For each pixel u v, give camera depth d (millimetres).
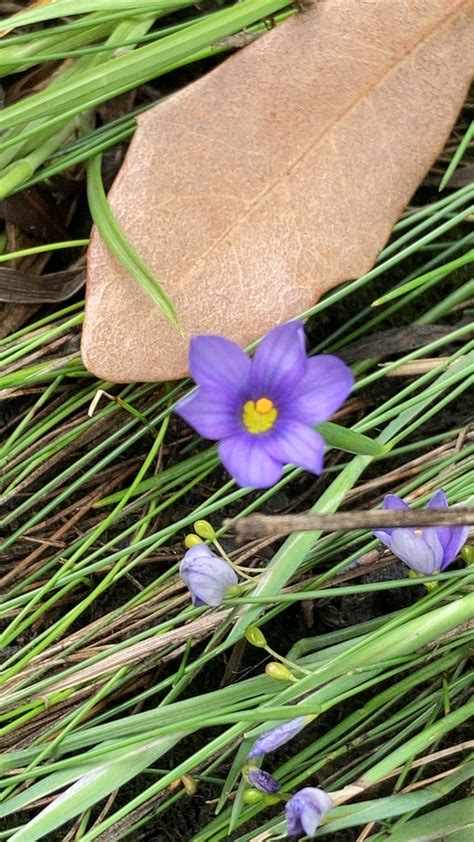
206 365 93
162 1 120
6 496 126
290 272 119
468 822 104
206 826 122
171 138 117
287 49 119
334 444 103
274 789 105
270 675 104
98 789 106
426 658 110
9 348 130
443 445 129
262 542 129
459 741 127
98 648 124
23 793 108
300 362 93
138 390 129
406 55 120
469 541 112
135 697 119
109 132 128
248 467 91
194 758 105
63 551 127
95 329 115
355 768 119
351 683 106
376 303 121
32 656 119
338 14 118
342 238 120
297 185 119
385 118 120
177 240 117
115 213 117
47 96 116
